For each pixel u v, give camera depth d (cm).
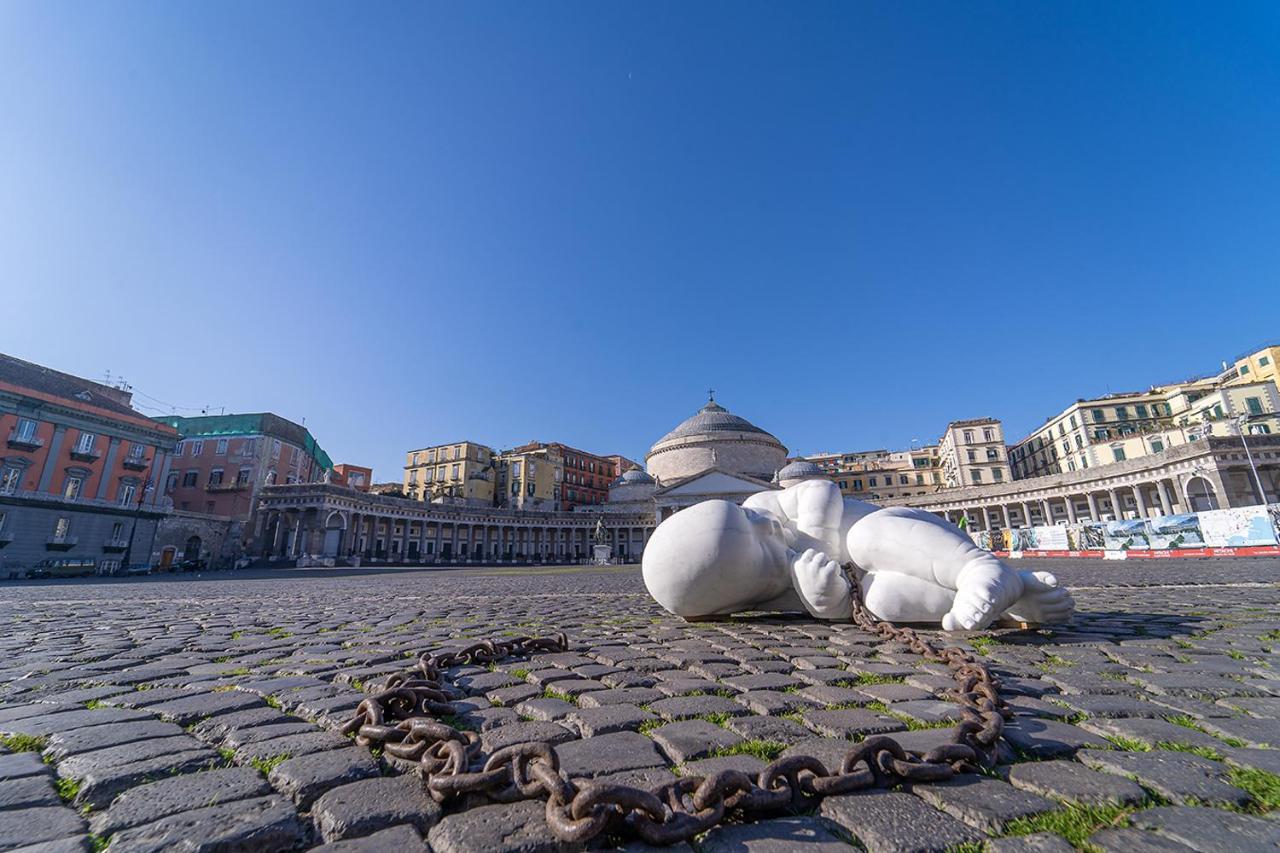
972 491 5778
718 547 594
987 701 279
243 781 215
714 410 7481
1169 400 6231
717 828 176
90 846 168
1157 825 175
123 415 4266
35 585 2291
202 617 823
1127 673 365
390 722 272
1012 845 164
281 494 5181
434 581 2089
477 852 159
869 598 538
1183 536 2622
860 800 191
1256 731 258
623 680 368
